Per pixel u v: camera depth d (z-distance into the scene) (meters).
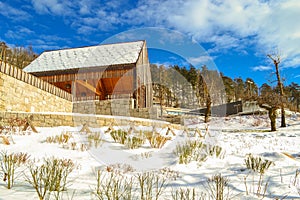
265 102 15.83
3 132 7.02
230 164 4.45
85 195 2.66
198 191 3.06
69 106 14.41
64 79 17.44
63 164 3.67
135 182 3.40
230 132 14.10
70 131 8.05
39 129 8.34
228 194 2.90
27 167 3.60
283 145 7.98
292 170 3.88
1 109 9.29
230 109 26.00
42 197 2.32
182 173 3.95
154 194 2.89
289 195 2.87
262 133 13.00
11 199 2.28
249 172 3.86
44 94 12.23
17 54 37.84
